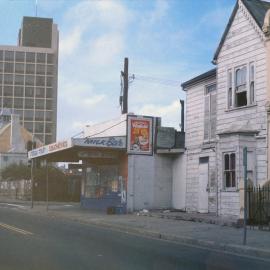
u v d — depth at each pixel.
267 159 20.67
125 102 36.25
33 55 146.75
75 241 15.33
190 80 26.97
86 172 34.12
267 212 19.45
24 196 53.22
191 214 24.27
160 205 29.02
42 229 19.09
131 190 28.42
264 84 21.17
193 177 26.66
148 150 28.97
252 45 22.05
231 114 23.05
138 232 18.77
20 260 11.40
